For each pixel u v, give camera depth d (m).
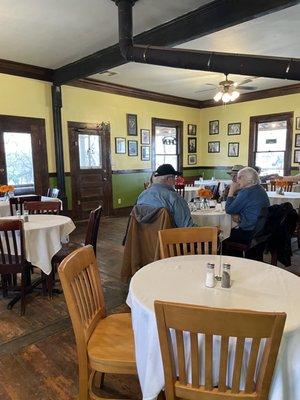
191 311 0.93
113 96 6.70
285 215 2.95
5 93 5.13
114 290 3.02
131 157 7.19
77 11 3.42
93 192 6.55
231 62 2.95
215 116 8.33
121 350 1.38
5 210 3.94
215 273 1.56
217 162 8.45
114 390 1.71
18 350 2.05
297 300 1.26
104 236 5.10
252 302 1.24
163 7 3.31
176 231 2.00
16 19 3.60
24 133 5.42
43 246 2.67
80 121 6.20
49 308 2.63
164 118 7.78
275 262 3.11
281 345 1.03
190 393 1.06
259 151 7.60
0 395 1.67
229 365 1.05
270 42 4.29
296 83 6.66
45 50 4.64
